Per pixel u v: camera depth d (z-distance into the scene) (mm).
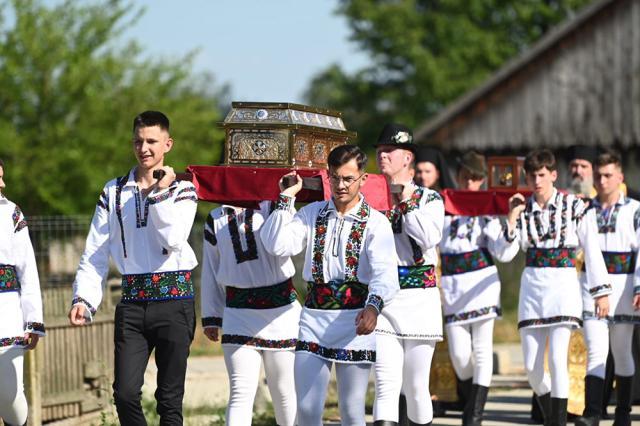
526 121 33938
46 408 12234
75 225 16219
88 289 8500
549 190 11289
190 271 8656
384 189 9344
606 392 12555
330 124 9297
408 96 55688
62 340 12492
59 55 25516
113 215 8586
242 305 9180
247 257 9109
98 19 26172
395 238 9648
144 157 8547
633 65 33031
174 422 8562
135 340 8523
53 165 24562
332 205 8227
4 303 9195
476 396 11773
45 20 25672
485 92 34062
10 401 9281
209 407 13906
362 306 8078
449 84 51812
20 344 9281
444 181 12914
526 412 13406
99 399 12727
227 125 8789
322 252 8133
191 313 8617
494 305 11852
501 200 11469
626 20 33156
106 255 8617
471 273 11883
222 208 9328
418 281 9648
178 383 8578
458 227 11969
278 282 9172
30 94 25438
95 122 25891
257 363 9203
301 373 8086
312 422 8086
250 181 8648
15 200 24625
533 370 11336
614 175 11617
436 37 53812
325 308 8102
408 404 9859
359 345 8047
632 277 11570
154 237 8500
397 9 54312
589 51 33500
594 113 33438
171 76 27547
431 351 9734
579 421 11438
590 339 11531
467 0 53031
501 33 52719
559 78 33719
